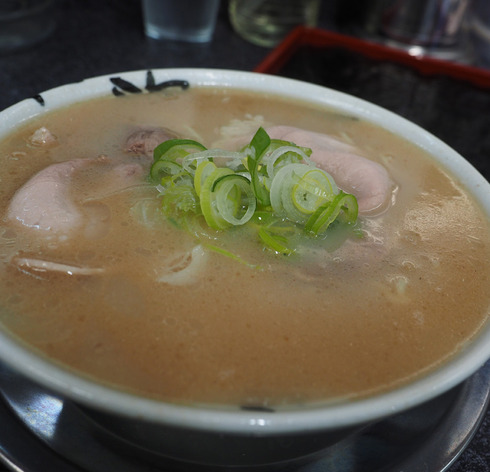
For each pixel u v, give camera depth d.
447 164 0.27
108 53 0.47
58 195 0.22
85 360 0.17
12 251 0.20
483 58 0.54
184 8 0.48
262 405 0.17
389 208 0.25
